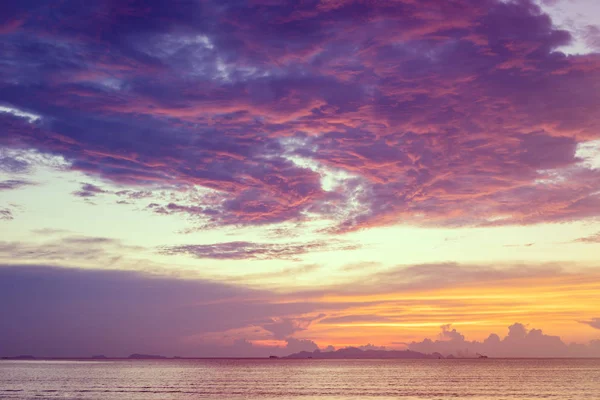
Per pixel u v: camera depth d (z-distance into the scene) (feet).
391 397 334.65
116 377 581.94
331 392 371.97
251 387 425.69
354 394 354.13
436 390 391.65
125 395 339.77
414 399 319.47
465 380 533.96
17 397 321.73
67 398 315.37
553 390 392.27
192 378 574.15
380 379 558.15
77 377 574.97
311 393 364.17
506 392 374.84
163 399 312.29
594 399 321.32
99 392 362.33
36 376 592.19
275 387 426.92
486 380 535.19
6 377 564.30
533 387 424.05
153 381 504.02
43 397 321.73
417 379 556.92
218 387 422.00
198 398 320.70
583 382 495.00
